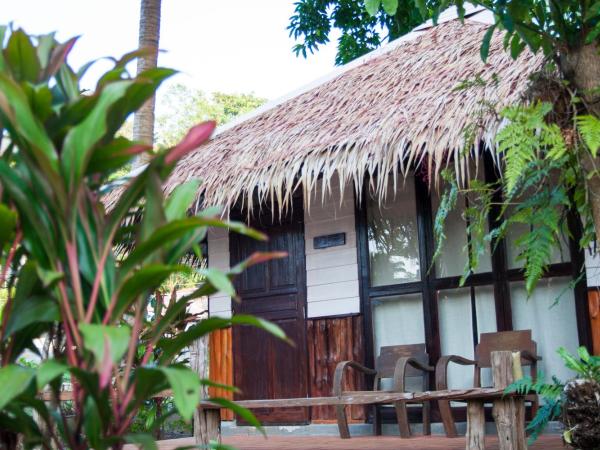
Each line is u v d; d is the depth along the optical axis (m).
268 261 7.03
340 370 5.32
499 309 5.58
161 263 1.69
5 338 1.71
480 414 3.71
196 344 5.52
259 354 6.97
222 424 7.09
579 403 3.07
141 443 1.65
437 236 3.97
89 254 1.73
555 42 2.75
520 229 5.55
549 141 2.68
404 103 5.27
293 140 5.70
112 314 1.68
